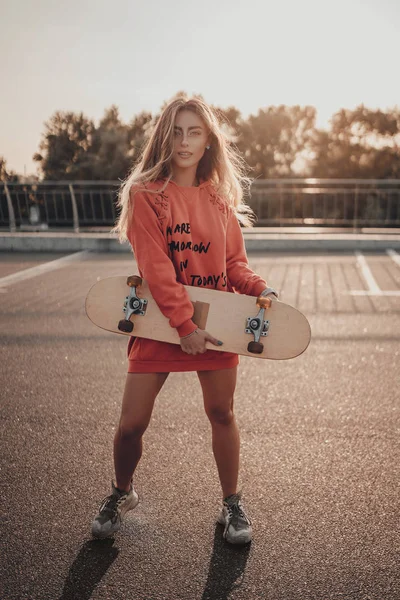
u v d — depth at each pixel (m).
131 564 2.32
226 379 2.39
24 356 5.14
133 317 2.31
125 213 2.30
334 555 2.38
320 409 3.91
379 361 4.95
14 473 3.05
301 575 2.25
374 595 2.14
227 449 2.48
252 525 2.59
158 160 2.28
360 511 2.69
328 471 3.06
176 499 2.81
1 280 9.09
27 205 14.07
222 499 2.72
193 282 2.32
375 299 7.42
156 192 2.23
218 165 2.40
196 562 2.34
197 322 2.29
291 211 14.20
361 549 2.41
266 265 10.40
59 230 14.20
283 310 2.28
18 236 13.35
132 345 2.39
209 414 2.46
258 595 2.14
